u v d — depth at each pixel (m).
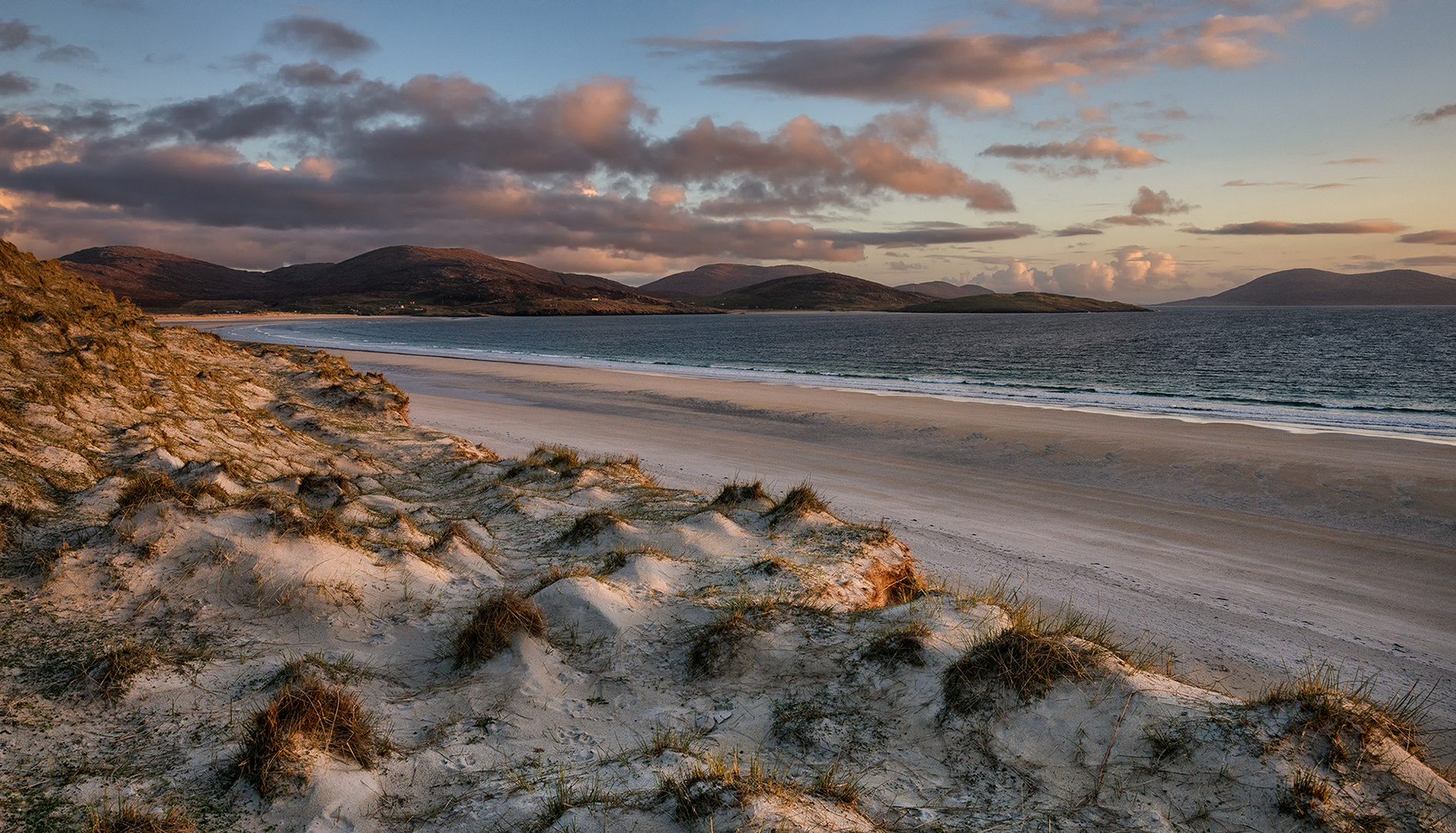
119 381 14.70
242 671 5.86
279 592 7.12
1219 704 5.07
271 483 12.32
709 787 4.22
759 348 95.75
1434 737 7.78
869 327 180.25
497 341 113.06
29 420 11.22
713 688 6.20
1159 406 33.41
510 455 23.03
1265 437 24.92
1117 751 4.85
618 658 6.68
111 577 6.87
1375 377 51.94
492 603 6.88
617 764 4.83
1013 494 18.70
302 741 4.67
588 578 8.05
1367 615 11.39
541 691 6.05
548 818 4.14
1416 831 4.04
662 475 20.39
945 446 24.72
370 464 17.00
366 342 103.94
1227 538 15.18
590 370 54.91
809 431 27.80
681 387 42.72
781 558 9.98
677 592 8.43
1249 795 4.34
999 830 4.20
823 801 4.35
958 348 93.81
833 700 5.77
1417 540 14.98
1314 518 16.52
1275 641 10.38
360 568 7.94
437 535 10.70
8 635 5.88
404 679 6.27
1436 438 24.56
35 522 7.66
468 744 5.22
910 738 5.27
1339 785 4.33
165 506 7.78
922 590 10.55
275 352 29.86
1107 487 19.38
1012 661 5.59
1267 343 92.44
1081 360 71.62
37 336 14.70
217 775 4.52
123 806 4.10
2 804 4.08
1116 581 12.73
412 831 4.18
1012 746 5.05
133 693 5.34
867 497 18.39
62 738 4.79
